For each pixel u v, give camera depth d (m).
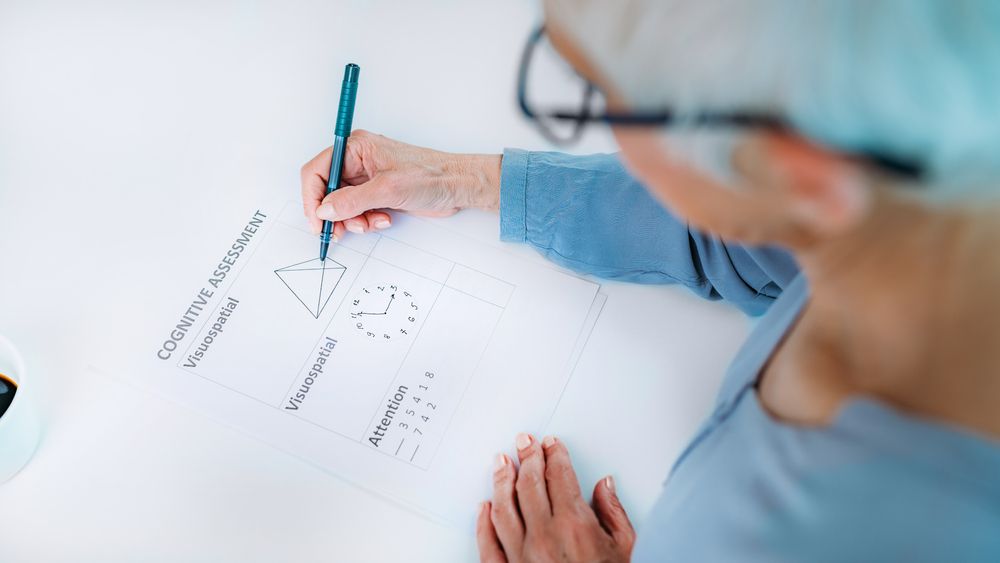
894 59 0.28
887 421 0.39
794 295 0.54
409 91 0.90
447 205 0.80
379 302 0.75
